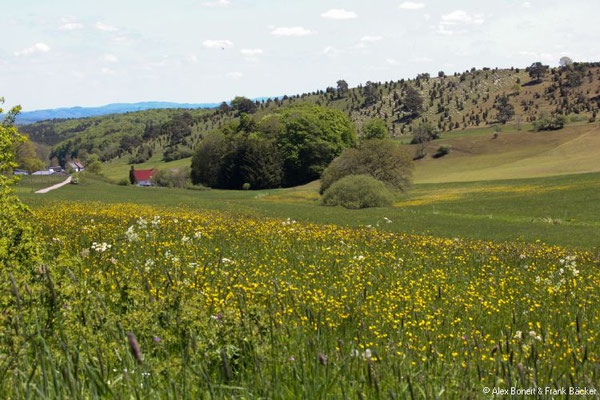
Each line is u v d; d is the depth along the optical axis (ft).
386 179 257.14
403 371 15.98
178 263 33.19
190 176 490.08
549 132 501.15
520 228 124.16
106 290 22.57
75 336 14.94
